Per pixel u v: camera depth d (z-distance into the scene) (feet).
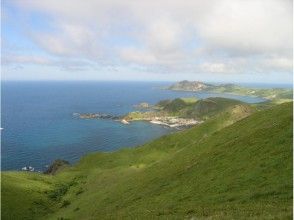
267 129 170.71
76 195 273.54
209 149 203.21
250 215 83.41
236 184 125.29
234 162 150.61
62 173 369.50
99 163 403.13
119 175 291.38
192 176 161.79
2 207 223.92
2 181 270.87
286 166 119.85
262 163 130.72
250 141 165.07
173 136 442.09
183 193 142.61
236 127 226.99
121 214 145.89
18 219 216.54
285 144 139.64
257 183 117.50
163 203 140.26
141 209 142.61
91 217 174.09
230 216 86.17
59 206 250.98
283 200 93.35
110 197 202.80
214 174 148.25
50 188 295.28
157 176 197.98
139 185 196.95
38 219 224.12
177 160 220.43
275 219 69.82
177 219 104.78
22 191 263.90
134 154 417.90
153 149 423.64
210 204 115.14
